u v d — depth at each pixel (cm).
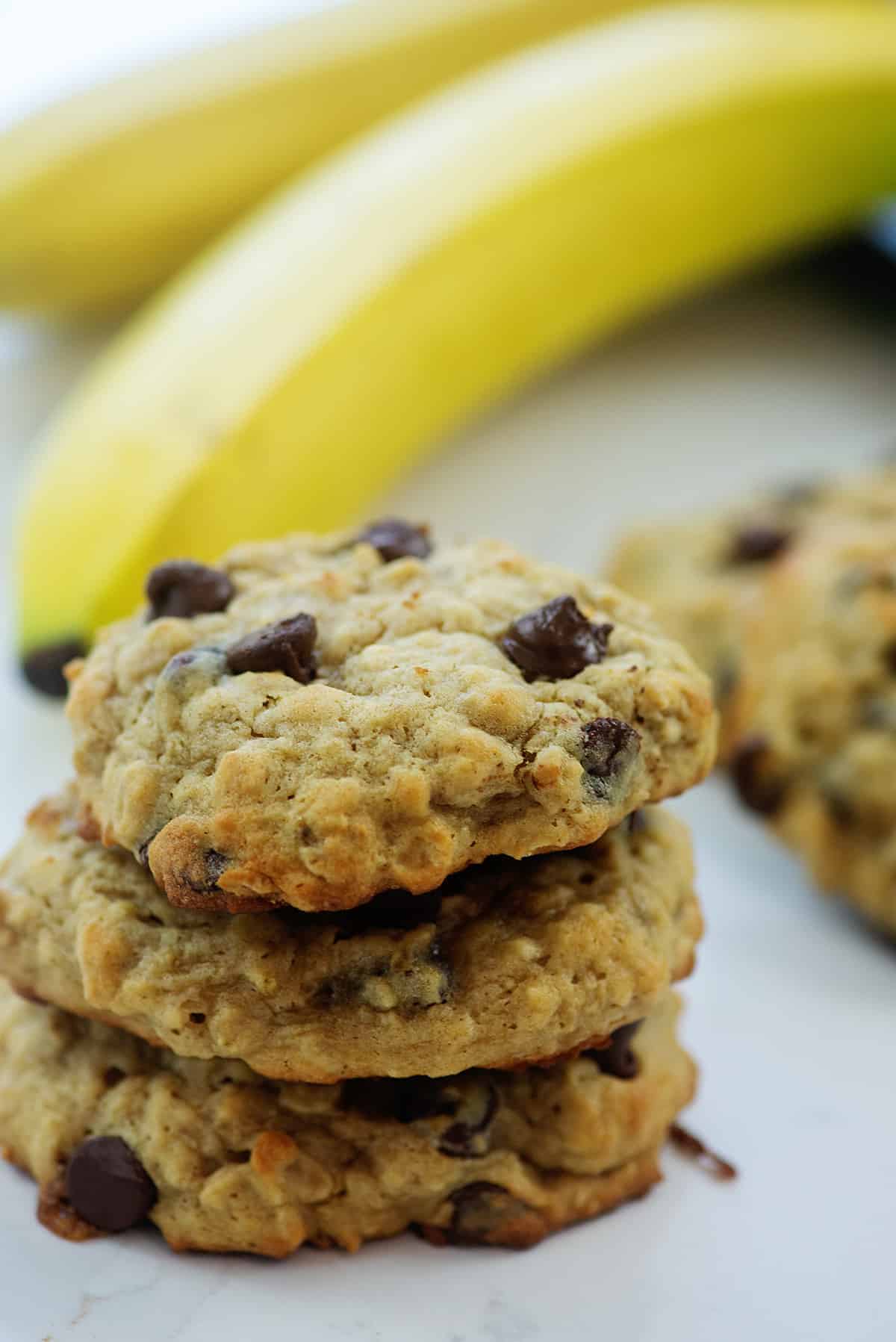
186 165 45
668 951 23
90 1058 24
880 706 31
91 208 44
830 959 29
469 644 23
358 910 23
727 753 32
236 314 38
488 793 22
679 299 49
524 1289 23
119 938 23
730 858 32
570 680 23
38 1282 23
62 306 46
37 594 34
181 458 35
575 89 43
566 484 41
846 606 32
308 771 22
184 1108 23
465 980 23
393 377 39
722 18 47
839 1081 27
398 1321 22
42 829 24
